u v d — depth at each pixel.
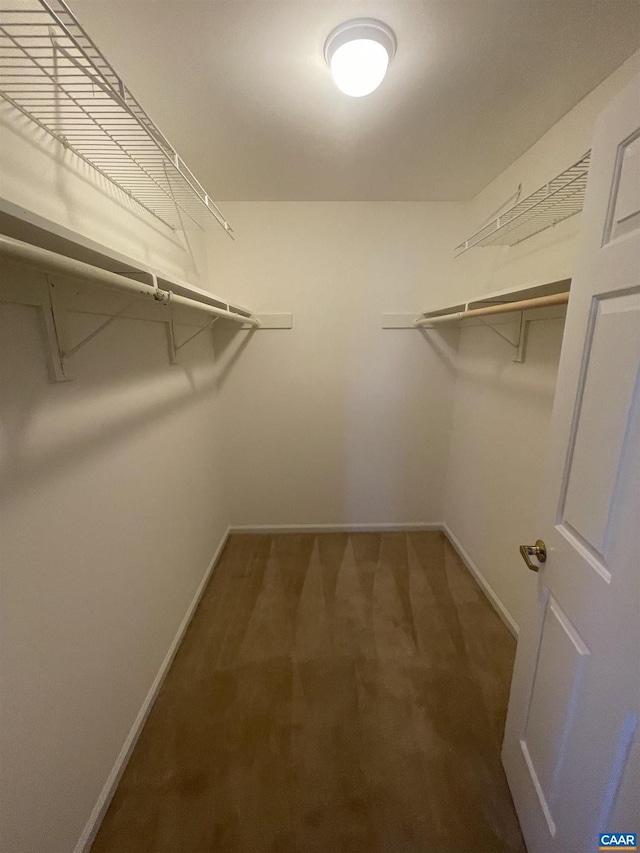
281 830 1.07
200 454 2.13
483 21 0.96
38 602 0.88
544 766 0.93
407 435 2.66
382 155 1.69
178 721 1.39
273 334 2.46
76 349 0.98
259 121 1.41
